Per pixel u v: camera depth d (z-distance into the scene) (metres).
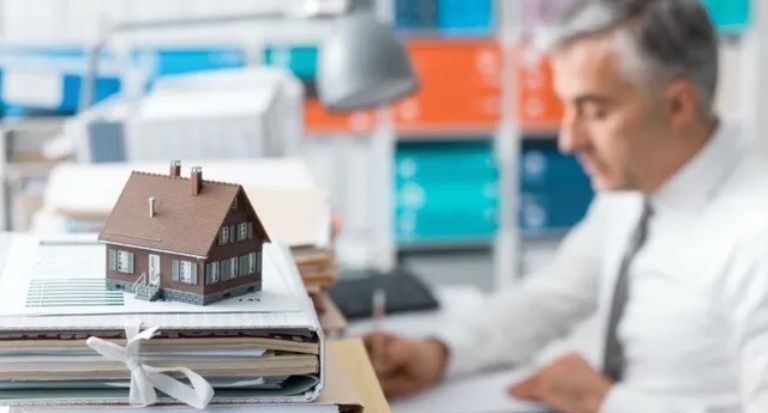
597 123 1.61
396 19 3.36
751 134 3.49
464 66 3.40
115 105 1.79
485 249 3.65
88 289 0.73
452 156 3.43
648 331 1.65
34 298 0.70
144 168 1.39
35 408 0.65
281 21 3.21
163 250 0.71
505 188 3.52
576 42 1.59
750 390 1.46
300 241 1.02
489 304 1.89
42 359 0.65
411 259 3.55
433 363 1.68
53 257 0.83
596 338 1.89
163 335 0.66
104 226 0.73
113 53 3.06
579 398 1.62
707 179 1.60
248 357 0.67
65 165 1.54
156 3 3.10
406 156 3.40
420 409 1.58
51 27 3.05
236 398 0.67
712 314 1.57
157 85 1.88
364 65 1.70
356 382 0.81
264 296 0.73
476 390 1.68
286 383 0.68
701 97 1.59
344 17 1.74
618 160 1.62
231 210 0.71
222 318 0.68
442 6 3.39
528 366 1.85
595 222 1.92
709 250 1.56
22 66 2.82
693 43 1.56
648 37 1.54
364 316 1.93
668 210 1.64
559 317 1.90
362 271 2.14
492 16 3.41
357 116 3.34
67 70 2.83
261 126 1.60
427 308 2.00
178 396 0.65
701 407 1.56
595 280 1.91
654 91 1.57
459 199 3.45
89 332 0.65
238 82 1.87
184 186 0.74
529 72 3.43
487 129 3.50
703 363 1.59
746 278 1.49
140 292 0.71
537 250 3.59
